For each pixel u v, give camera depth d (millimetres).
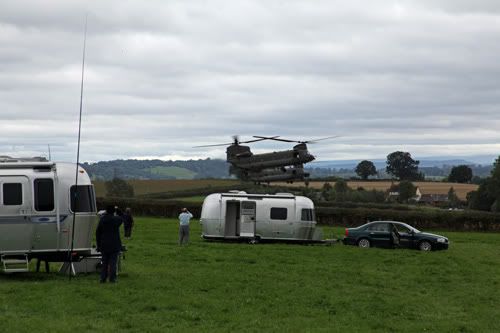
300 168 74812
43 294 17750
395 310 18141
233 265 26141
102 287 18969
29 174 20562
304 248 35312
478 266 29953
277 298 19000
